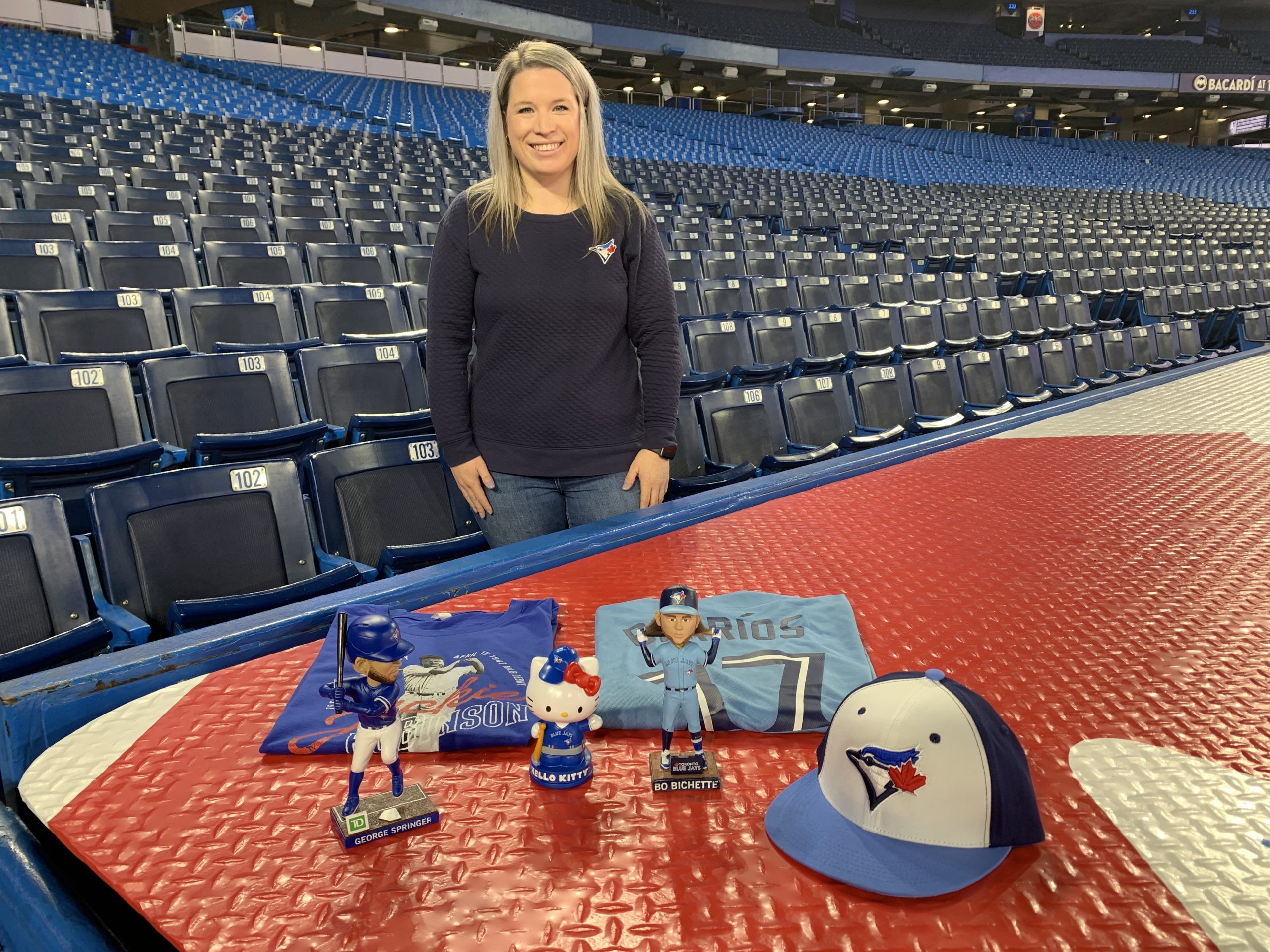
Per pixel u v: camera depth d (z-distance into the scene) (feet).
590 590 5.29
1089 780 3.37
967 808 2.83
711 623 4.62
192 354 14.43
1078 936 2.58
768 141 95.40
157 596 7.97
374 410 14.97
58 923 2.70
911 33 135.54
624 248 7.05
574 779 3.34
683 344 20.07
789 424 14.98
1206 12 140.46
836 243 47.47
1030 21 136.15
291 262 24.11
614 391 7.16
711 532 6.38
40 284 19.93
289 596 6.98
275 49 77.30
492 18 92.79
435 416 7.20
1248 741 3.66
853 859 2.84
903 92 130.41
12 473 8.89
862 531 6.38
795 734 3.73
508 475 7.21
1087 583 5.39
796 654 4.28
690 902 2.75
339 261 25.05
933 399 18.17
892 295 30.07
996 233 50.70
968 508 6.96
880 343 23.48
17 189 26.68
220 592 8.31
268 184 35.22
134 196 28.58
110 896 2.87
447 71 84.43
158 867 2.92
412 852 3.01
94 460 9.27
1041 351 22.07
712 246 37.01
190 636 4.45
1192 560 5.76
